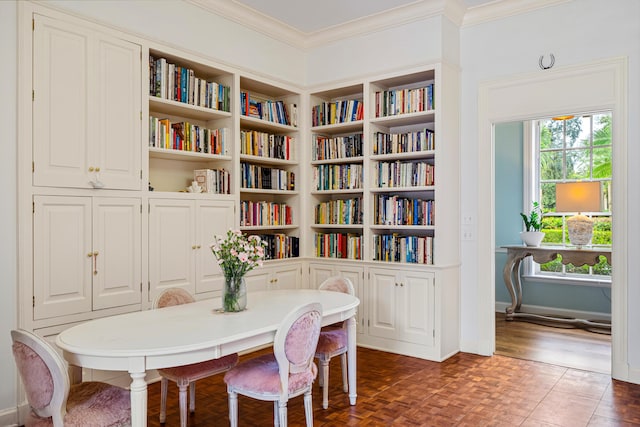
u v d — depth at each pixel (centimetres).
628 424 273
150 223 342
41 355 181
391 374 361
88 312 305
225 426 273
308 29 457
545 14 382
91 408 197
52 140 288
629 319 344
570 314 559
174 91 367
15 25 272
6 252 269
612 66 352
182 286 364
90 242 306
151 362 195
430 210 412
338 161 465
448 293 407
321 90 477
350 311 289
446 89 404
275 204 468
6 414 268
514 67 398
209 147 399
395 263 421
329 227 484
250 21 420
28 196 277
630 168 344
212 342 204
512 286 554
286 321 221
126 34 328
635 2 343
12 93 271
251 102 441
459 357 406
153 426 271
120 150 324
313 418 281
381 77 434
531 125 588
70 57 296
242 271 267
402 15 414
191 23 373
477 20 415
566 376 356
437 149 399
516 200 598
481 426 270
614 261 349
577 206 520
